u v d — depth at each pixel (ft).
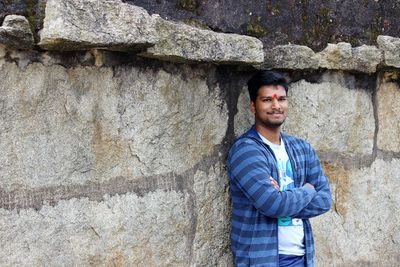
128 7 6.28
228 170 7.92
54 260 6.47
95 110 6.70
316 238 9.21
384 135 10.02
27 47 6.08
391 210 10.16
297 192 7.61
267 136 7.91
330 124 9.21
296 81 8.77
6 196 6.15
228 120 8.08
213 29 7.63
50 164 6.41
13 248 6.20
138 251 7.13
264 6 8.15
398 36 9.89
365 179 9.78
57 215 6.48
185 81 7.48
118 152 6.92
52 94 6.38
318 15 8.80
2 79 6.06
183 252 7.59
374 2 9.52
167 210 7.38
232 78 8.06
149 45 6.49
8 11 6.02
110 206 6.88
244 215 7.72
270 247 7.63
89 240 6.72
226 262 8.13
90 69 6.62
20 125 6.20
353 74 9.41
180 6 7.30
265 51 8.05
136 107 7.02
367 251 9.84
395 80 10.02
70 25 5.79
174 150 7.44
